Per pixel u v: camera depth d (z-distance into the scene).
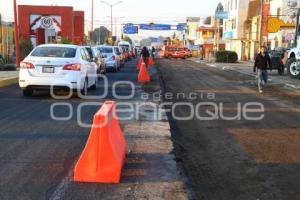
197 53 92.50
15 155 7.82
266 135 10.31
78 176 6.48
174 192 6.14
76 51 15.93
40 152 8.04
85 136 9.40
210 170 7.51
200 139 9.84
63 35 61.50
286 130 10.94
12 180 6.53
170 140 9.19
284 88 22.53
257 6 64.56
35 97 15.44
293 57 29.50
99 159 6.46
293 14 48.16
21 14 60.34
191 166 7.73
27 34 59.81
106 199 5.84
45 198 5.86
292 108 14.96
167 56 78.62
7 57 32.69
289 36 48.03
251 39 65.19
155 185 6.40
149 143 8.87
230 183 6.86
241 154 8.55
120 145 7.15
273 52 34.09
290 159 8.21
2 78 20.08
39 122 10.82
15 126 10.27
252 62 60.88
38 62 15.12
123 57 40.09
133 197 5.92
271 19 44.91
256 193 6.44
